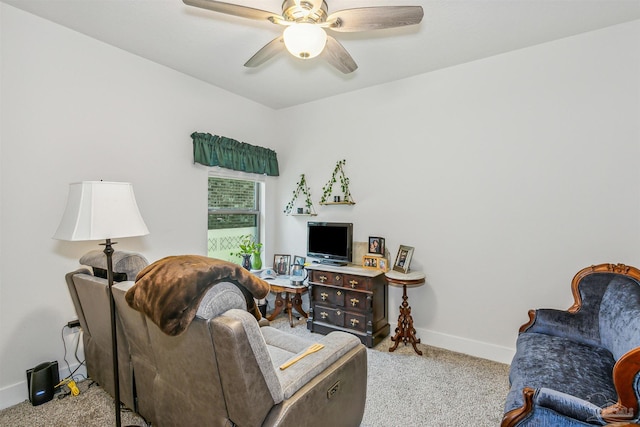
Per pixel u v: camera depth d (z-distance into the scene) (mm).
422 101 3172
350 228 3512
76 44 2428
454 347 2988
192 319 1160
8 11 2107
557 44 2543
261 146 4059
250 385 1170
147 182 2883
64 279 2379
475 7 2127
